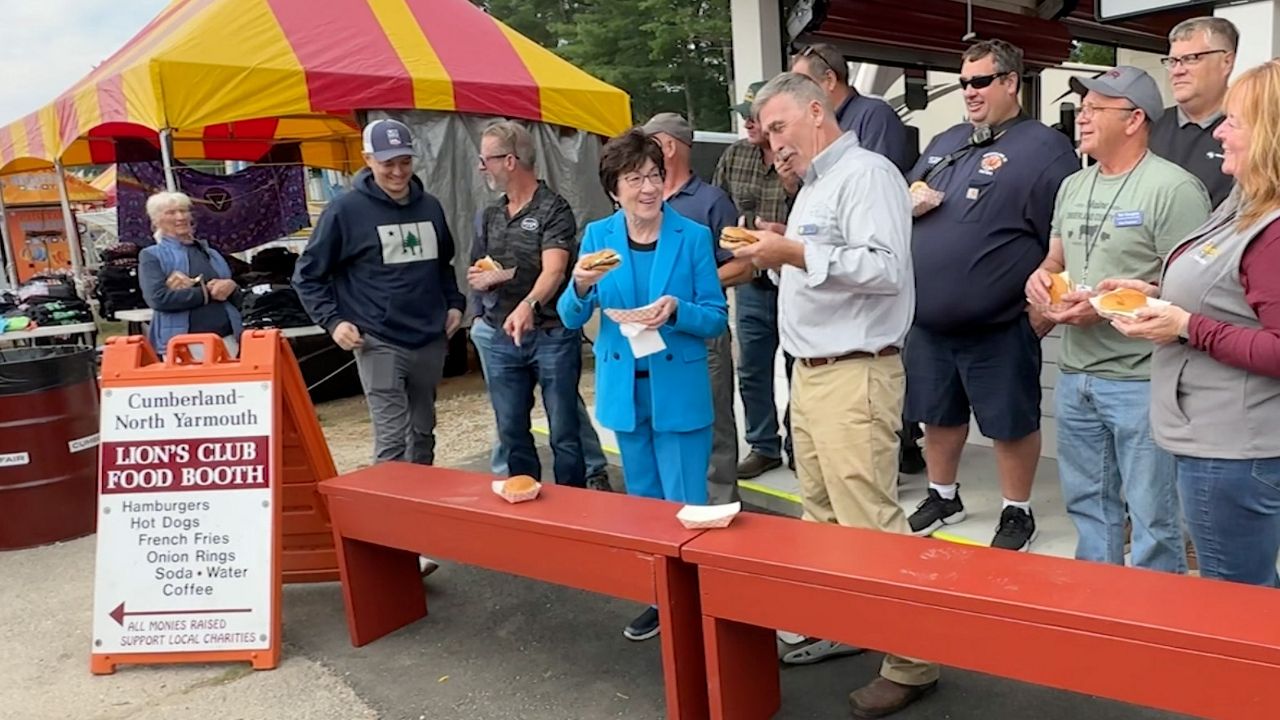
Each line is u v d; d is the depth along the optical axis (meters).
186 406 3.27
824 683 2.90
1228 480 2.11
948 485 3.76
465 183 7.79
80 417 4.82
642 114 28.80
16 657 3.43
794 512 4.30
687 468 3.07
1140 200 2.62
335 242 3.76
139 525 3.25
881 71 7.97
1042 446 4.45
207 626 3.21
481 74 7.78
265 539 3.22
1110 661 1.77
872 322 2.55
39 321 8.93
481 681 3.04
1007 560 2.14
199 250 5.89
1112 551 2.94
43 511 4.70
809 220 2.55
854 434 2.59
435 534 2.94
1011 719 2.64
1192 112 3.16
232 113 6.50
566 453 4.04
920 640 2.01
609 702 2.87
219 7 6.88
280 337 3.40
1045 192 3.14
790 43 5.94
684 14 27.47
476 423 7.12
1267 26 3.67
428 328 3.98
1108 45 8.11
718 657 2.38
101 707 3.01
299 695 3.01
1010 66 3.16
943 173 3.35
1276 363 1.93
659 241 2.99
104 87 6.97
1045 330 3.16
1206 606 1.81
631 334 2.79
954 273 3.26
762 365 4.51
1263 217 1.97
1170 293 2.18
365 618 3.33
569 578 2.62
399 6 7.85
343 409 8.03
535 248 3.82
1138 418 2.70
